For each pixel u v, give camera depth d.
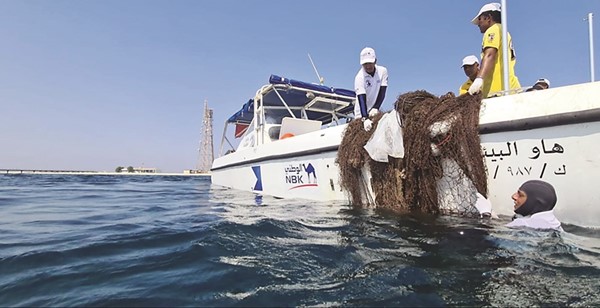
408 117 3.81
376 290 1.86
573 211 2.87
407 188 3.92
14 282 2.12
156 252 2.70
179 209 5.59
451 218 3.51
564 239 2.57
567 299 1.71
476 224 3.17
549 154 2.94
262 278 2.08
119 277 2.16
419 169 3.75
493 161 3.26
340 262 2.34
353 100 8.38
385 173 4.19
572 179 2.84
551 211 2.88
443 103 3.60
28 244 3.04
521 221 2.94
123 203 6.87
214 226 3.56
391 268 2.18
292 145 6.09
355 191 4.67
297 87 7.58
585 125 2.77
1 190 11.41
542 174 2.98
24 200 7.69
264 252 2.60
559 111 2.88
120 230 3.66
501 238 2.67
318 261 2.37
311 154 5.58
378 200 4.34
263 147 7.14
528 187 2.92
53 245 3.00
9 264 2.46
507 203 3.21
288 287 1.93
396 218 3.71
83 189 12.27
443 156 3.55
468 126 3.32
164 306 1.73
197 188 12.66
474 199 3.41
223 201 6.48
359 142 4.48
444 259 2.30
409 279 1.99
